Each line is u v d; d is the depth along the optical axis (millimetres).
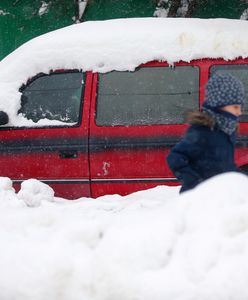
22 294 3836
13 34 19625
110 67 9805
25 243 4156
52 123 9914
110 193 9711
